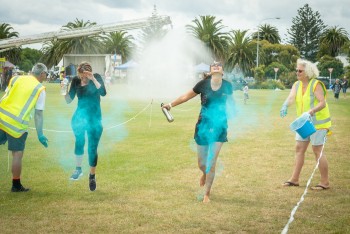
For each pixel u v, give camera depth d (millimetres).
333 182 6891
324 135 6477
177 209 5391
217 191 6301
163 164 8141
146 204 5594
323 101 6371
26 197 5852
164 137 11844
